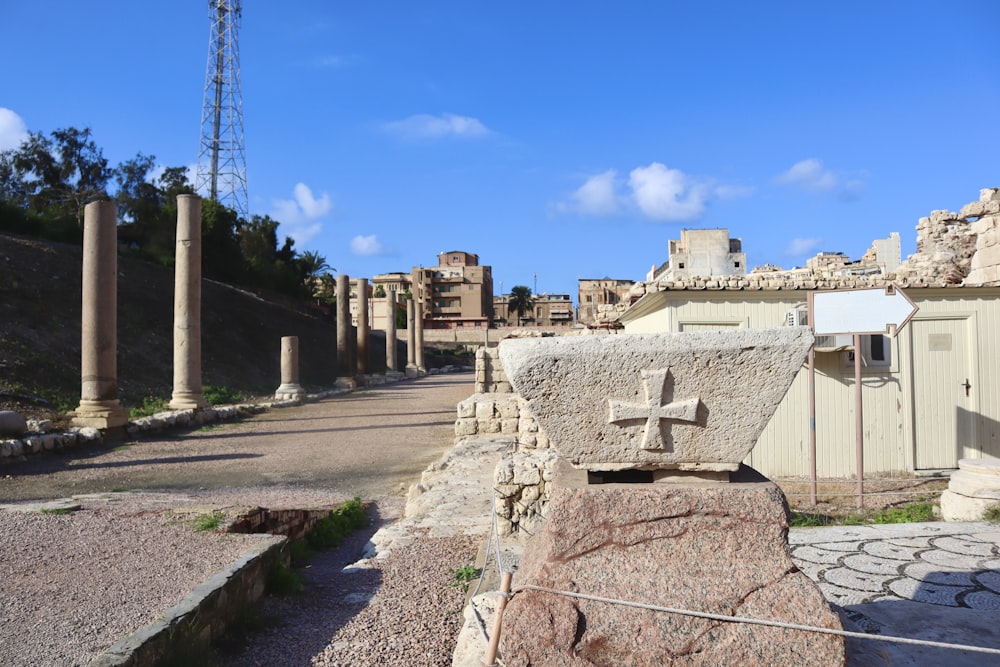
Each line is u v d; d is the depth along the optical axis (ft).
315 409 85.05
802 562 19.95
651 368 10.54
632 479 11.14
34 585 18.17
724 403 10.51
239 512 25.90
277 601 19.33
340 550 26.89
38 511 26.73
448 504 29.86
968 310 37.37
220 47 201.46
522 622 9.91
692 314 37.22
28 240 113.91
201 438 58.70
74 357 84.38
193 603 15.79
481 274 347.97
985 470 25.18
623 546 10.27
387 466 45.83
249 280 175.94
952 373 37.32
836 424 36.78
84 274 56.34
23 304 91.20
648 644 9.58
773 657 9.42
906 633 14.64
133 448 52.42
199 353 71.26
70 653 13.97
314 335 165.99
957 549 20.53
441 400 96.53
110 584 18.21
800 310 37.24
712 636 9.54
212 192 196.65
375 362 182.29
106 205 56.85
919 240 49.75
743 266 104.17
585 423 10.81
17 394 61.82
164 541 22.34
